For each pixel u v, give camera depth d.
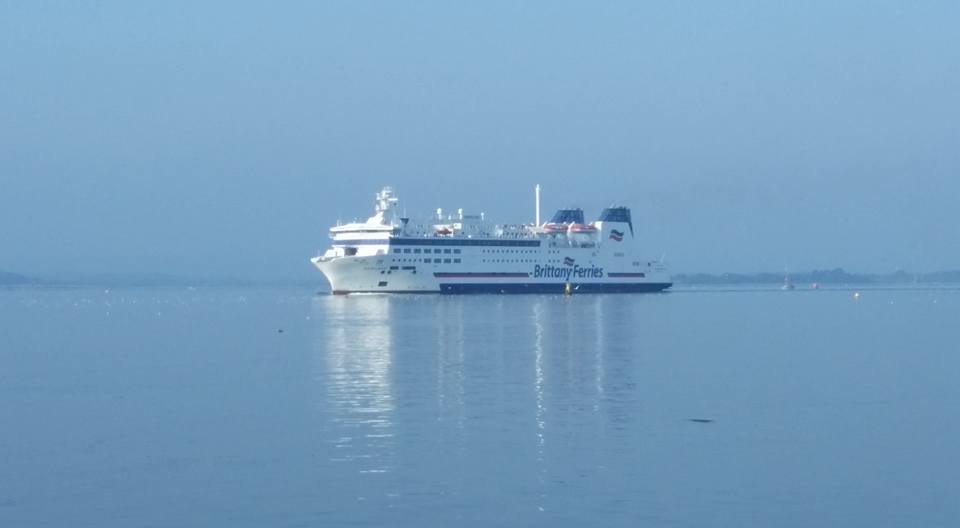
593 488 46.16
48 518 42.16
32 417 66.12
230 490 46.12
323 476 48.47
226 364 99.94
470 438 57.22
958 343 125.25
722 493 45.41
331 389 78.31
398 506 43.44
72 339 144.50
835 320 186.75
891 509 42.97
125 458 52.78
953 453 53.09
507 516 42.03
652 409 67.19
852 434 58.38
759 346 119.56
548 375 87.06
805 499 44.44
